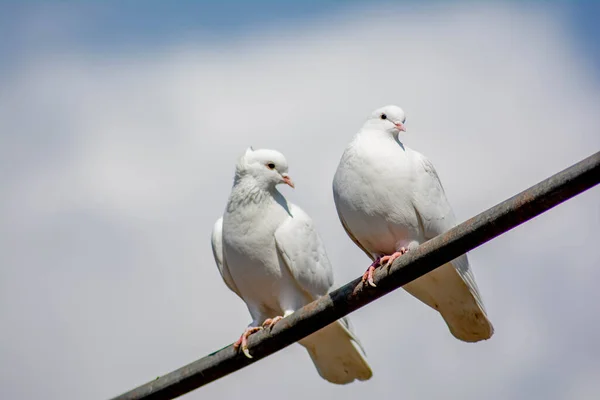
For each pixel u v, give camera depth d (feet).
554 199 31.24
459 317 45.83
